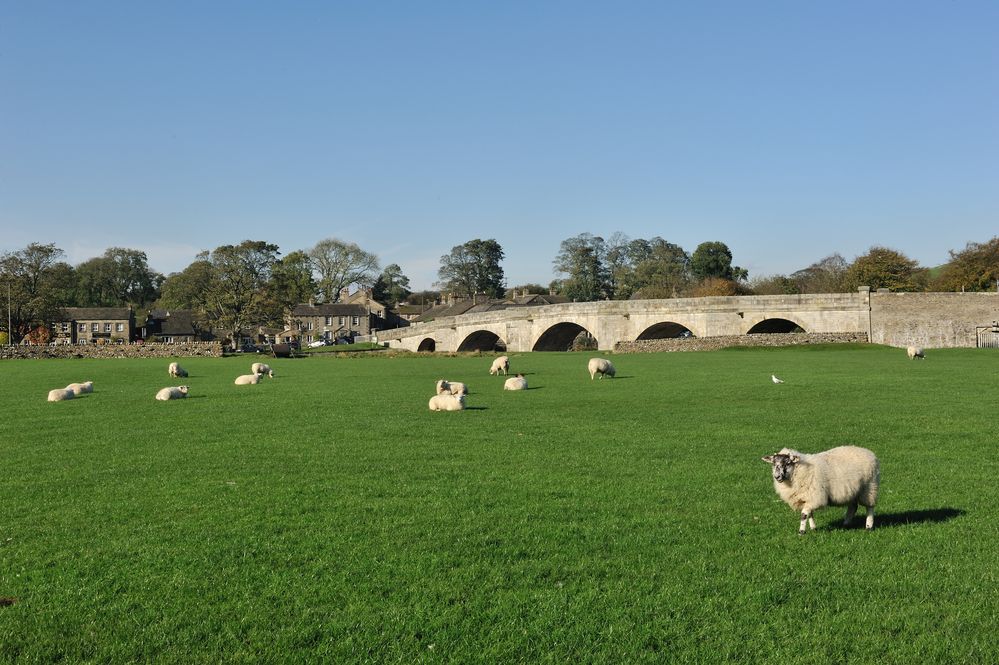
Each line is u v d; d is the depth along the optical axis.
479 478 16.08
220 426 24.88
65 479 16.52
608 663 7.88
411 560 10.77
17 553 11.37
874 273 117.25
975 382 36.50
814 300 82.62
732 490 14.82
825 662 7.83
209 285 126.81
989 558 10.59
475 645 8.26
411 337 118.50
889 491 14.58
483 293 189.38
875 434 21.27
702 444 20.09
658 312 88.25
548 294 186.00
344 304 164.38
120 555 11.20
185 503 14.21
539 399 31.91
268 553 11.18
